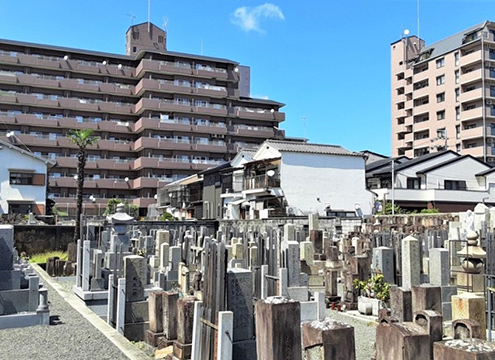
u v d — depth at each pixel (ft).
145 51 197.06
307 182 117.80
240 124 211.41
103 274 41.42
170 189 172.96
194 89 200.34
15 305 29.40
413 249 37.06
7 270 29.50
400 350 17.49
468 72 172.76
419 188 137.80
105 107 192.03
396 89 211.20
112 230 54.13
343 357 16.02
